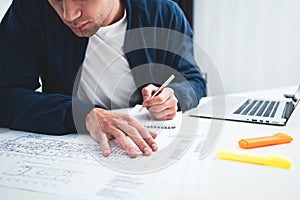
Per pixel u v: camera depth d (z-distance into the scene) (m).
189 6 2.22
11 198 0.41
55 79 1.00
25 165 0.51
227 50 2.27
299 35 2.08
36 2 0.94
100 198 0.41
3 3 1.18
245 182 0.46
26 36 0.94
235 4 2.20
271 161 0.52
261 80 2.22
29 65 0.90
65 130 0.68
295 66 2.12
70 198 0.41
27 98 0.76
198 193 0.42
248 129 0.73
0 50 0.88
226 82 2.30
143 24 0.98
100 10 0.76
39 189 0.43
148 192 0.42
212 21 2.27
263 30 2.16
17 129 0.72
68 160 0.53
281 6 2.09
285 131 0.72
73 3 0.72
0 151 0.57
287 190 0.43
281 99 1.13
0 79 0.83
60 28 0.93
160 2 1.05
